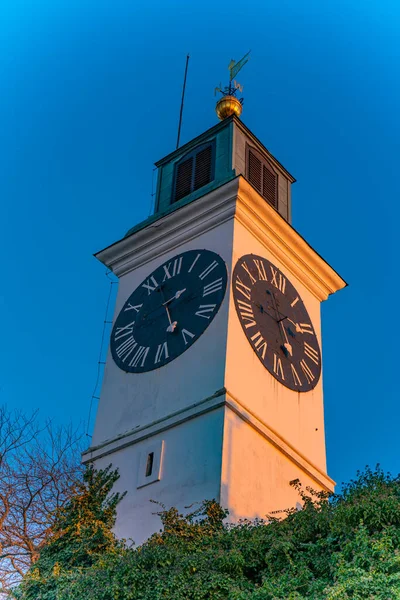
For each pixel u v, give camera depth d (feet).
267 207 108.06
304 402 101.60
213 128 120.98
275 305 104.78
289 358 102.63
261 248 107.96
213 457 87.04
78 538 79.92
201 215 107.96
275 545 68.08
